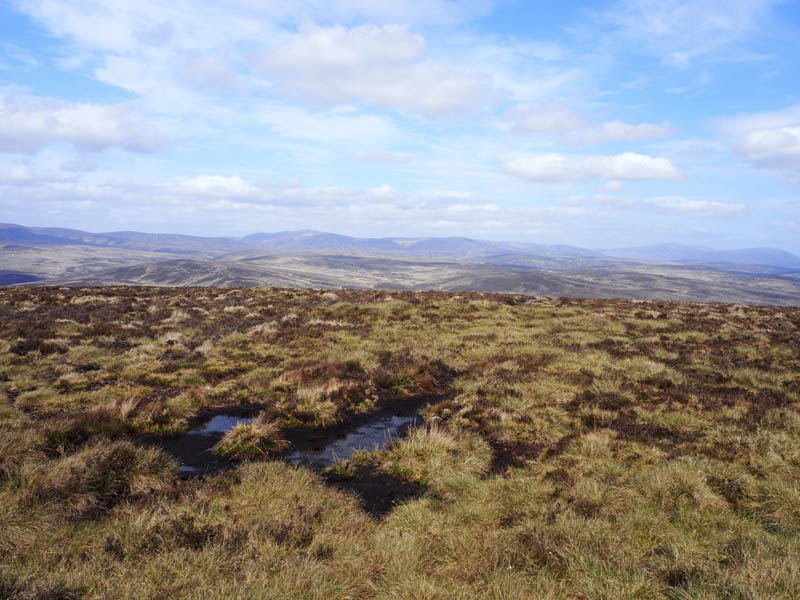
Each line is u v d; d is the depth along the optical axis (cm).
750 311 3412
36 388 1552
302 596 575
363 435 1291
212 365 1912
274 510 826
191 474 991
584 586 615
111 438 1153
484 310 3353
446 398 1659
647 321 2986
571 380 1705
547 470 1037
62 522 714
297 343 2317
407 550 706
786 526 762
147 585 572
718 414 1315
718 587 590
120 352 2084
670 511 823
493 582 620
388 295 3956
